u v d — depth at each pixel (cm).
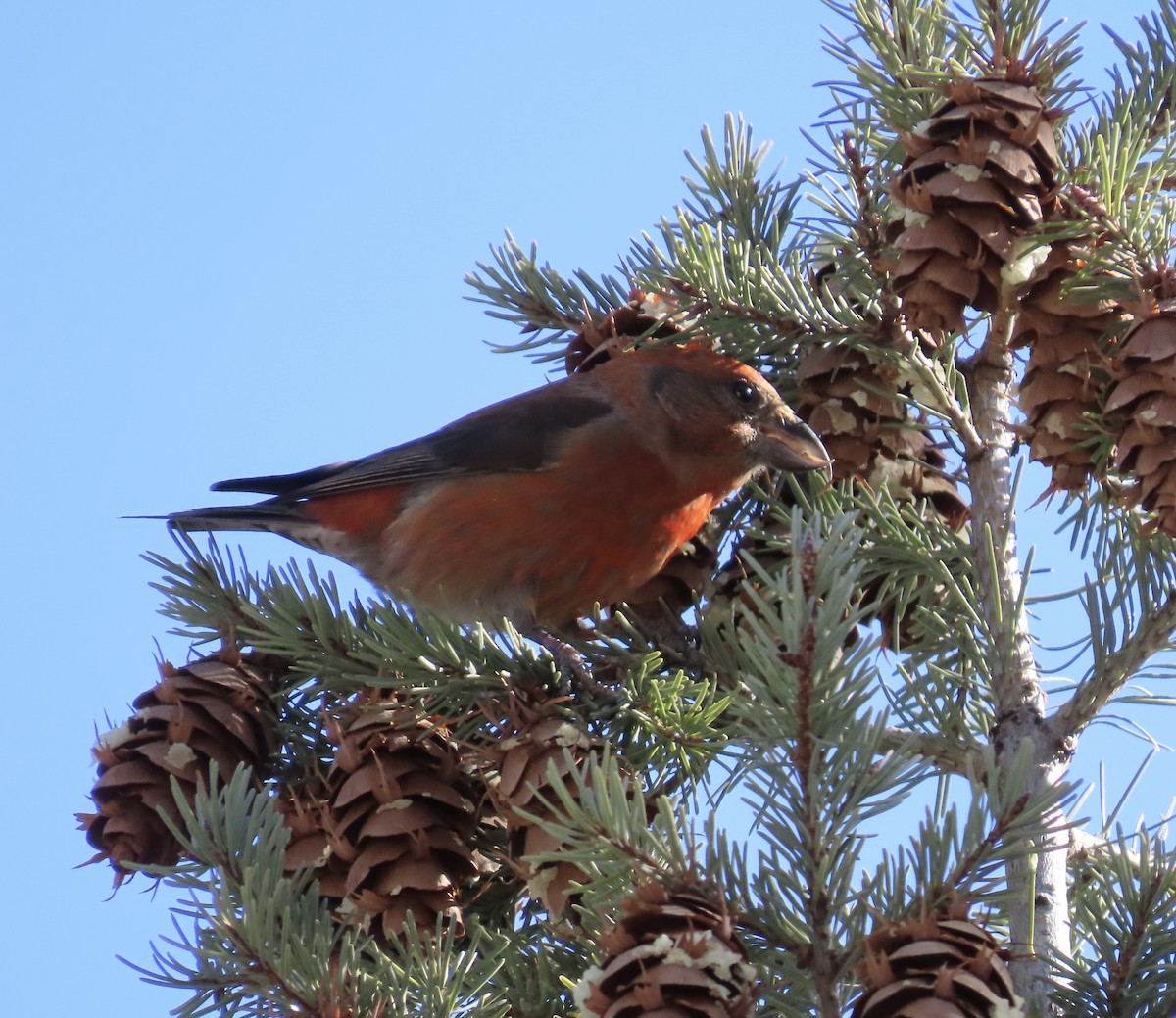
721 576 702
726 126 745
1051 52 586
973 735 606
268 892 482
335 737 591
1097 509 639
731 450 804
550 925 539
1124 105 642
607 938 395
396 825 559
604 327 766
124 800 617
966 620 614
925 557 636
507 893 594
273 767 657
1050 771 567
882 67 669
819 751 398
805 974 417
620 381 831
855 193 646
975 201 548
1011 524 620
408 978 473
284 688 670
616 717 618
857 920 409
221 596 693
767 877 411
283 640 645
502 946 519
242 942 452
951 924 386
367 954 546
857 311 683
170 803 617
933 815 412
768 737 402
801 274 704
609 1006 384
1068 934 518
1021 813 396
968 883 404
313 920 490
